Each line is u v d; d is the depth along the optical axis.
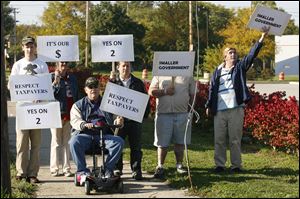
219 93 8.33
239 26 41.56
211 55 38.72
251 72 43.66
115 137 7.29
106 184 7.03
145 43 46.94
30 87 7.11
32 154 7.63
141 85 7.86
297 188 7.34
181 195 6.97
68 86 8.05
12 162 9.02
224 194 6.93
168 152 10.12
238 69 8.29
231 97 8.24
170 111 8.08
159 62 7.89
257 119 10.84
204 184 7.49
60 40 7.88
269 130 10.62
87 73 18.75
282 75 43.31
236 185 7.43
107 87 7.27
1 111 6.51
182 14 46.28
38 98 7.13
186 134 7.88
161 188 7.38
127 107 7.29
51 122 7.15
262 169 8.71
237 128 8.33
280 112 10.48
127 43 7.80
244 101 8.25
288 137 10.05
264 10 7.98
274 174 8.31
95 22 48.84
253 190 7.14
